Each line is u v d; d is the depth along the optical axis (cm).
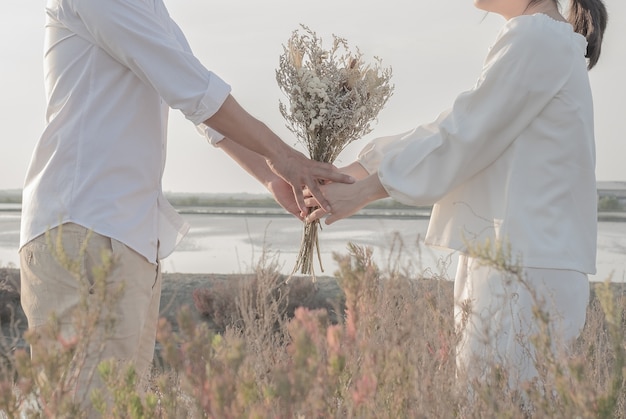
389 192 237
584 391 121
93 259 193
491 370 149
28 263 198
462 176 227
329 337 122
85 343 123
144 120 208
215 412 112
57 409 117
